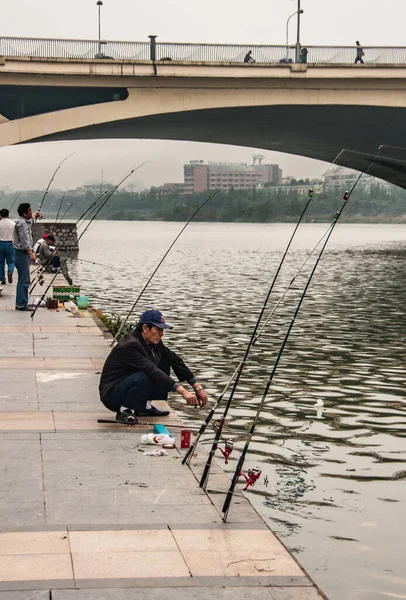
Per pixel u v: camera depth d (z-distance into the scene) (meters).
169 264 42.94
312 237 93.75
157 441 6.71
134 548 4.62
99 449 6.53
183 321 19.48
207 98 43.25
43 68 40.31
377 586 5.13
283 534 5.93
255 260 47.03
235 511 5.24
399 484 7.18
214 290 27.97
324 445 8.46
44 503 5.30
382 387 11.74
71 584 4.16
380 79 44.09
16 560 4.43
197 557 4.52
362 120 49.66
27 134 41.31
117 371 7.30
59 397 8.28
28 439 6.76
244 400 10.70
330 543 5.79
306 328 18.53
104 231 120.06
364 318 20.64
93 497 5.43
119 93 45.06
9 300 17.12
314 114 47.50
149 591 4.12
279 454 8.06
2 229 19.84
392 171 60.16
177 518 5.09
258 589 4.17
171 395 10.98
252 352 14.93
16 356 10.66
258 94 43.69
